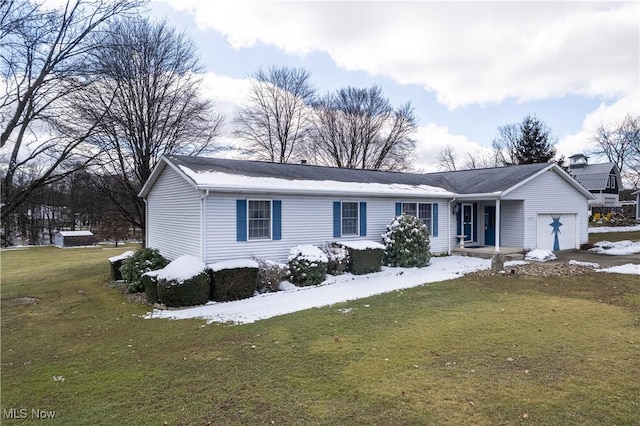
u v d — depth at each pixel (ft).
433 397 14.80
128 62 57.31
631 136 135.64
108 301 35.47
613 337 21.44
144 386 16.47
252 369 17.99
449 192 58.39
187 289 31.83
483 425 12.84
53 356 20.88
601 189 145.07
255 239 40.86
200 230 37.88
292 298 33.32
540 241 61.82
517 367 17.47
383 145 139.13
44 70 28.99
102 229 119.34
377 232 51.70
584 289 34.24
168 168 46.52
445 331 22.86
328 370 17.65
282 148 126.00
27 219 108.47
